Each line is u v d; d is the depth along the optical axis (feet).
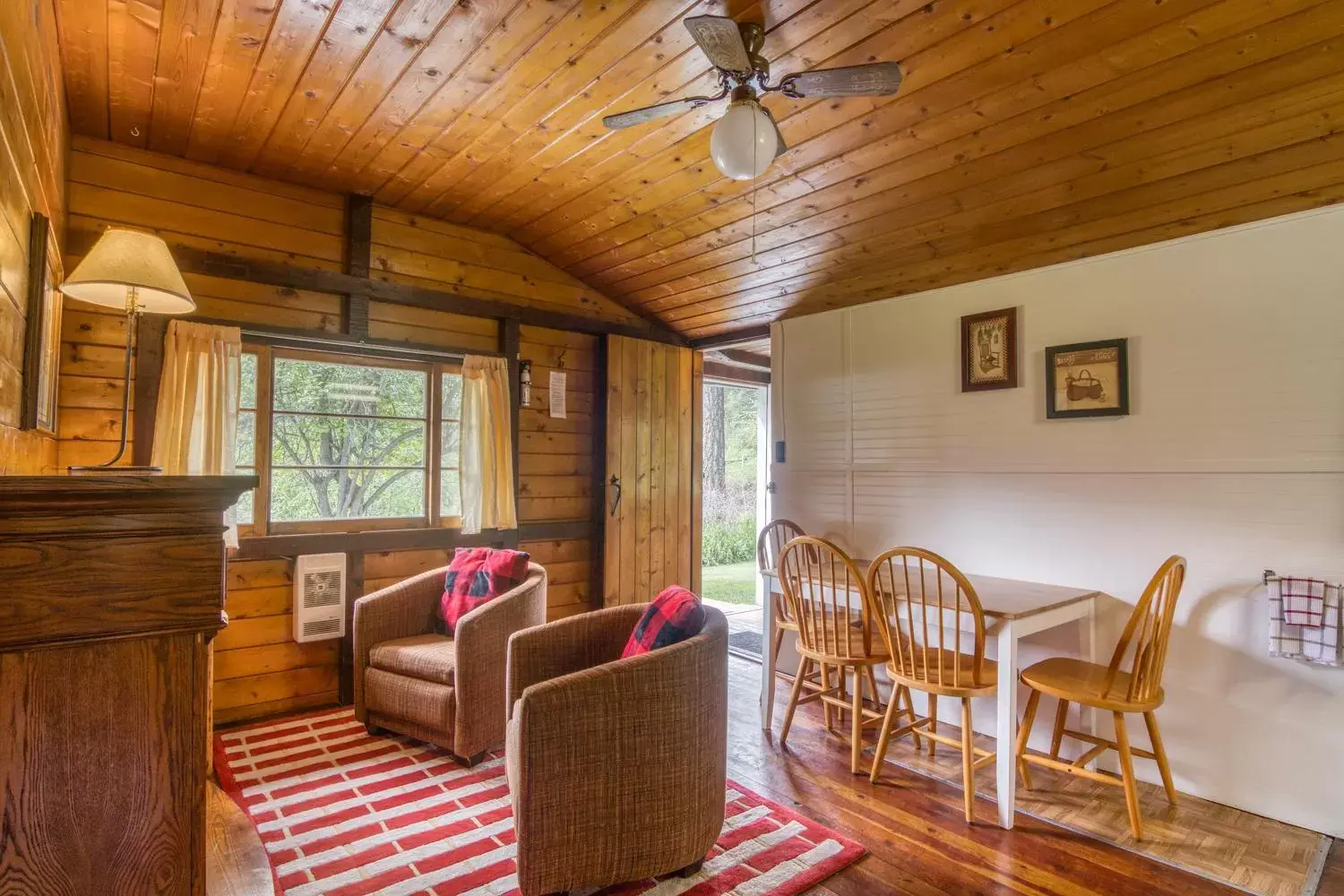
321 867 6.93
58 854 2.43
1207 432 8.93
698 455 16.94
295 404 11.68
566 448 14.98
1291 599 8.07
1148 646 8.02
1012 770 7.96
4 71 4.57
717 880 6.85
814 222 11.13
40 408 6.72
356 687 10.28
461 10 7.11
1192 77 7.15
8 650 2.34
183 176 10.66
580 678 6.27
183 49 7.84
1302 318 8.25
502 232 13.75
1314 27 6.36
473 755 9.22
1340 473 7.97
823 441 13.42
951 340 11.55
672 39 7.54
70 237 9.78
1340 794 7.86
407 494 12.83
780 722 11.23
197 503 2.66
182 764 2.61
